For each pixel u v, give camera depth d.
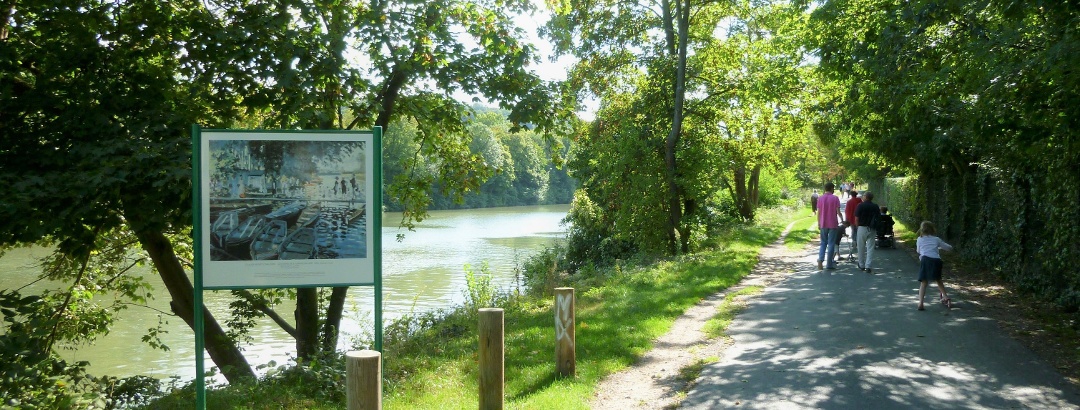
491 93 12.96
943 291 11.87
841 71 17.09
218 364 12.46
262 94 10.70
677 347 9.61
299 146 6.69
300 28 11.84
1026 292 13.05
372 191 6.78
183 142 9.41
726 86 25.62
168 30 11.29
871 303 12.42
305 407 7.14
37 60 10.18
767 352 8.95
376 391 4.57
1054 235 11.55
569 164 28.39
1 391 7.38
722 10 25.80
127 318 19.98
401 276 27.30
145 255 14.86
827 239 18.03
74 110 9.62
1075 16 8.54
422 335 11.30
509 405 6.91
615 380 8.02
